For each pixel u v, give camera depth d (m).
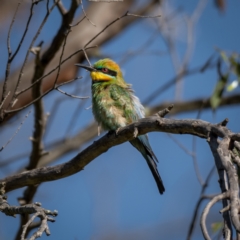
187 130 7.21
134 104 11.59
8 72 9.12
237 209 5.19
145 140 10.71
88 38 15.20
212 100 12.46
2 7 15.05
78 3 10.86
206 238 5.03
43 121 11.77
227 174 5.77
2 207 7.91
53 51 11.09
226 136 6.30
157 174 10.84
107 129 11.48
